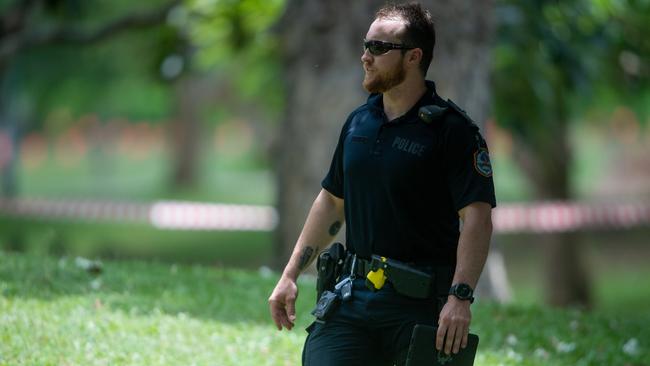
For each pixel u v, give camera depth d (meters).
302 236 10.70
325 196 10.68
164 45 37.31
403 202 9.98
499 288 31.52
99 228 62.31
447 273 10.12
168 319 15.75
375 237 10.12
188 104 99.44
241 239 64.31
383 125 10.07
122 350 14.05
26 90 80.31
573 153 43.28
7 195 77.06
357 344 10.04
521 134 38.25
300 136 28.05
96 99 87.38
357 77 27.22
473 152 9.88
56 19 37.91
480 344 16.62
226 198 89.19
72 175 131.75
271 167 57.56
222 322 16.19
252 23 36.44
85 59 77.56
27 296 15.90
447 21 26.08
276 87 42.72
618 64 37.62
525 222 42.31
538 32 33.25
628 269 61.06
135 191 99.25
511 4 32.84
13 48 37.28
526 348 16.66
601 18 35.50
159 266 20.20
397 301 10.01
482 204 9.82
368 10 26.95
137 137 141.00
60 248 21.03
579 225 42.19
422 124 9.98
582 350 16.61
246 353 14.60
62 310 15.46
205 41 37.16
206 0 35.91
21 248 32.59
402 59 9.98
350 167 10.15
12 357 13.35
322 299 10.24
